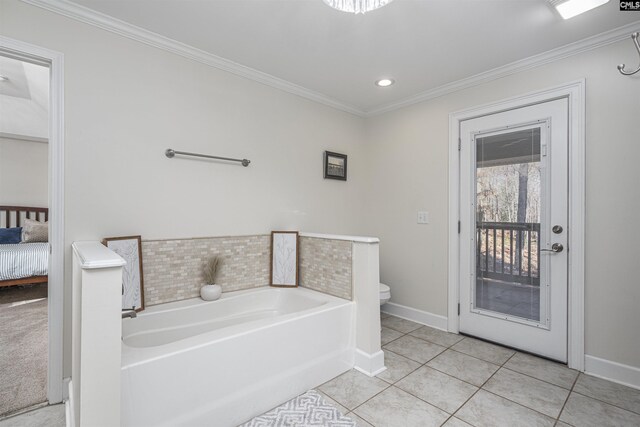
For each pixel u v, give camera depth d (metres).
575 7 1.72
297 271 2.71
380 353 2.19
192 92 2.32
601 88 2.08
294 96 2.96
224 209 2.50
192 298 2.33
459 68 2.54
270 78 2.71
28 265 3.89
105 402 1.17
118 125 1.99
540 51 2.26
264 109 2.74
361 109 3.51
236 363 1.60
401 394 1.89
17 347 2.49
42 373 2.10
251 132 2.66
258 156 2.71
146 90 2.11
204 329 2.21
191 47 2.25
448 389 1.94
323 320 2.01
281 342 1.79
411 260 3.18
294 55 2.36
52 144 1.78
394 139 3.34
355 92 3.04
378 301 2.18
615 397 1.85
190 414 1.45
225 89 2.50
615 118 2.03
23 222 4.87
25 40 1.69
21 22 1.68
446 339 2.71
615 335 2.03
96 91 1.91
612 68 2.04
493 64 2.47
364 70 2.59
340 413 1.70
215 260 2.40
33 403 1.77
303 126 3.04
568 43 2.15
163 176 2.19
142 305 2.06
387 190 3.40
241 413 1.62
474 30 2.01
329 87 2.93
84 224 1.87
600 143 2.08
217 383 1.54
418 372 2.15
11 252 3.83
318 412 1.71
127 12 1.86
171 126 2.22
